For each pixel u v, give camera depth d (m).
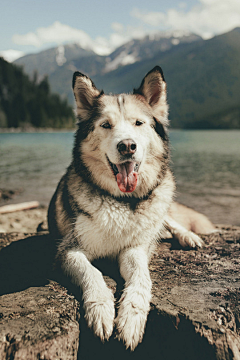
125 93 0.92
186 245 0.93
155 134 0.84
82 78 0.86
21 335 0.56
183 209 1.21
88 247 0.77
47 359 0.55
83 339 0.61
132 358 0.60
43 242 0.99
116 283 0.71
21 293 0.68
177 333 0.61
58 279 0.74
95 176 0.79
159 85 0.87
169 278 0.73
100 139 0.79
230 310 0.62
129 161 0.75
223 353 0.57
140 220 0.76
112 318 0.61
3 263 0.84
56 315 0.61
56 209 0.93
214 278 0.73
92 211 0.75
